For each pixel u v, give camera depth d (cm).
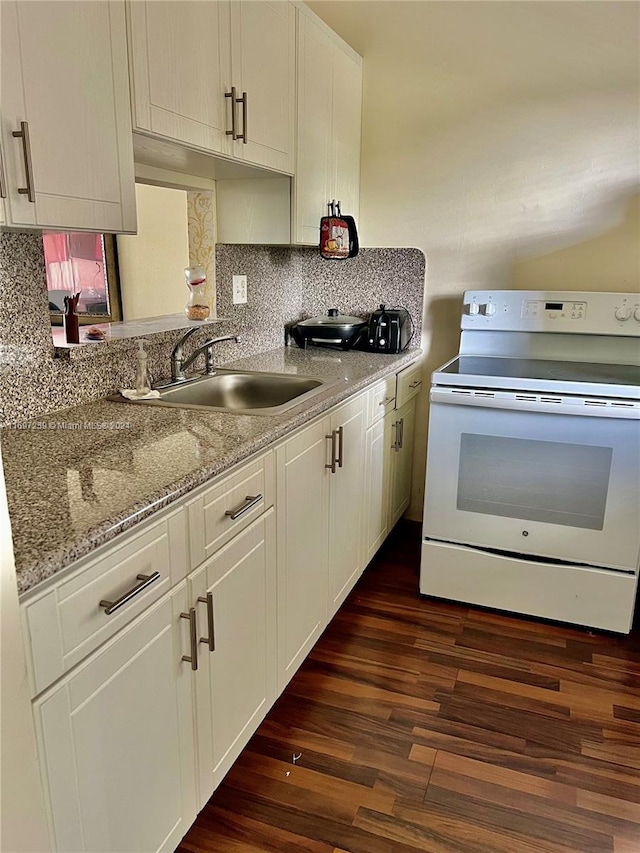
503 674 208
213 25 169
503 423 227
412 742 178
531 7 254
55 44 120
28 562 86
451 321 294
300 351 282
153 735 119
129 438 146
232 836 148
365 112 287
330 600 217
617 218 260
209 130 172
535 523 231
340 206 272
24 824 75
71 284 200
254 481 150
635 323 248
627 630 228
